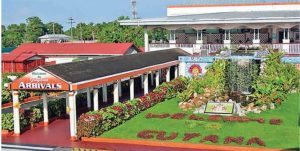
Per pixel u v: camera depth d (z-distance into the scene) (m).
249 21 39.66
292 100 27.52
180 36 45.78
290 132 19.48
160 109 25.47
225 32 42.09
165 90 28.91
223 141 18.31
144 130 20.36
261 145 17.58
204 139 18.55
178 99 28.67
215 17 42.31
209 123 20.89
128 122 22.27
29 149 18.22
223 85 26.75
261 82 26.42
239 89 27.58
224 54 30.05
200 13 49.28
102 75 23.44
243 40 44.25
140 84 35.66
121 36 65.75
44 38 87.75
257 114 23.23
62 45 52.31
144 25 43.66
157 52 36.97
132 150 17.67
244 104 24.62
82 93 28.27
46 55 51.03
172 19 42.88
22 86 20.28
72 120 19.59
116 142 19.06
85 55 49.53
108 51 48.88
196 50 41.75
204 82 26.39
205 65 34.28
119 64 27.70
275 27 40.88
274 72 27.72
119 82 31.41
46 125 22.70
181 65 35.16
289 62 33.03
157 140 18.80
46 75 19.89
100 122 20.02
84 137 19.52
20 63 46.22
